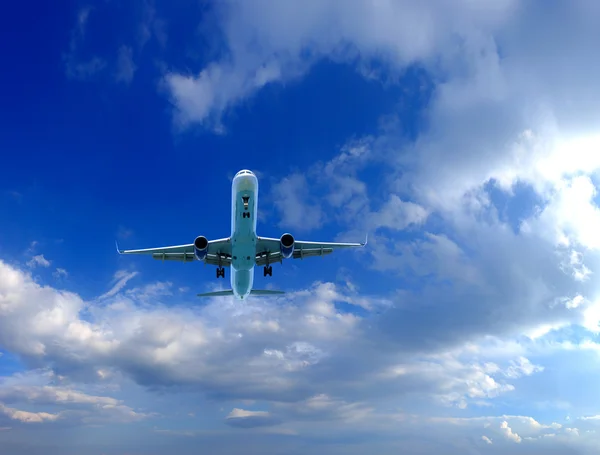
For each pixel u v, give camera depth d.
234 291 68.50
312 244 63.94
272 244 62.19
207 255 63.81
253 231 56.94
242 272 61.50
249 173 54.19
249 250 58.28
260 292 70.06
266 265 65.44
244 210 54.22
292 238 59.84
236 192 53.81
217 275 66.56
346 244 64.56
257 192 54.78
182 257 66.00
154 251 64.88
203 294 71.44
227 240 61.19
